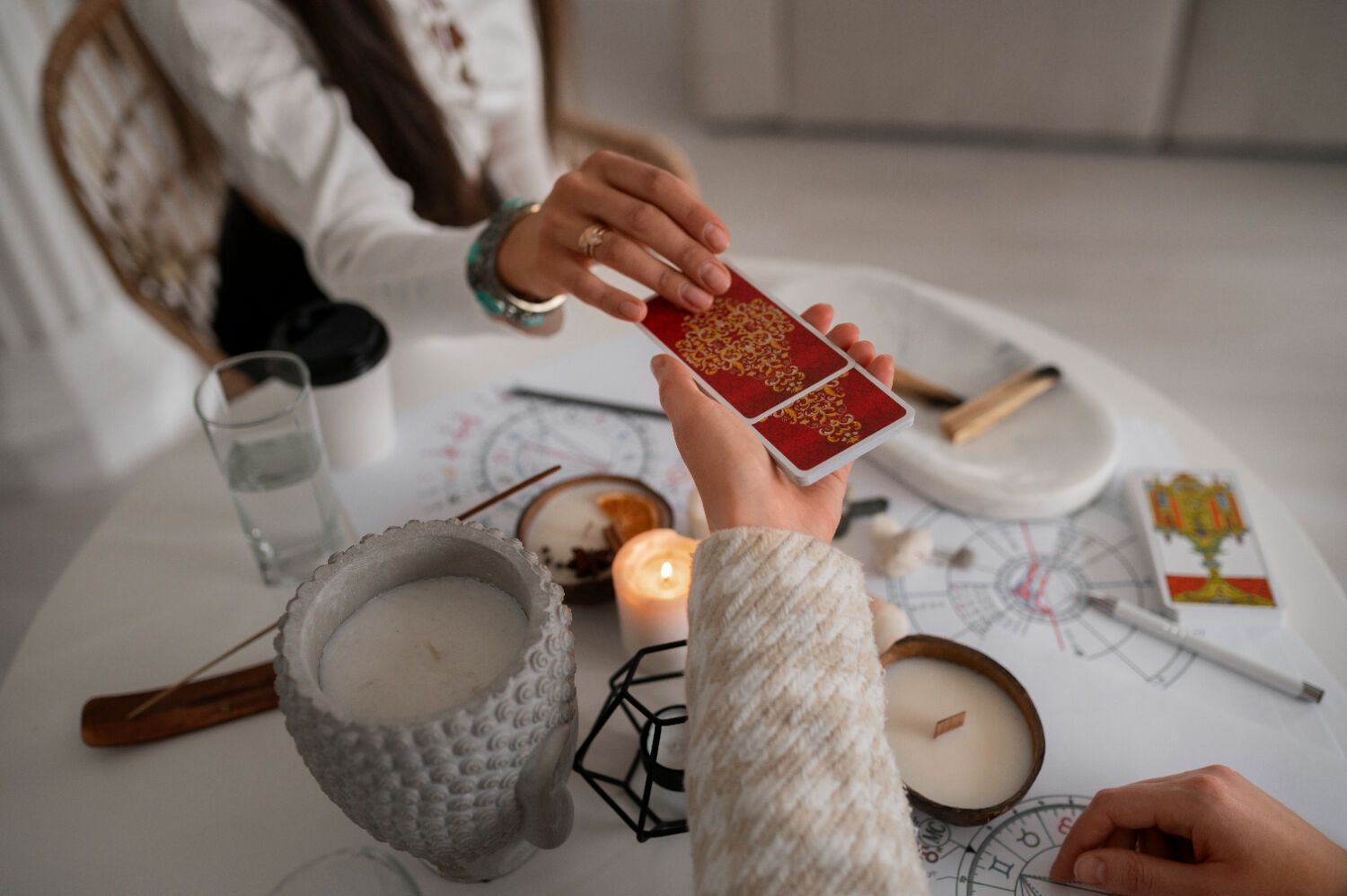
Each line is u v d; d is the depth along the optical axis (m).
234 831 0.66
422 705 0.51
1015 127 2.68
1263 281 2.32
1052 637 0.77
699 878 0.46
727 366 0.73
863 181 2.73
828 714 0.48
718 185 2.75
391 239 1.09
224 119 1.14
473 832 0.53
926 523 0.87
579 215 0.84
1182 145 2.71
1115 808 0.61
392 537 0.56
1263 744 0.68
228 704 0.72
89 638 0.79
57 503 1.95
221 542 0.88
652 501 0.83
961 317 1.03
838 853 0.44
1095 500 0.89
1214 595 0.79
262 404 0.86
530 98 1.47
